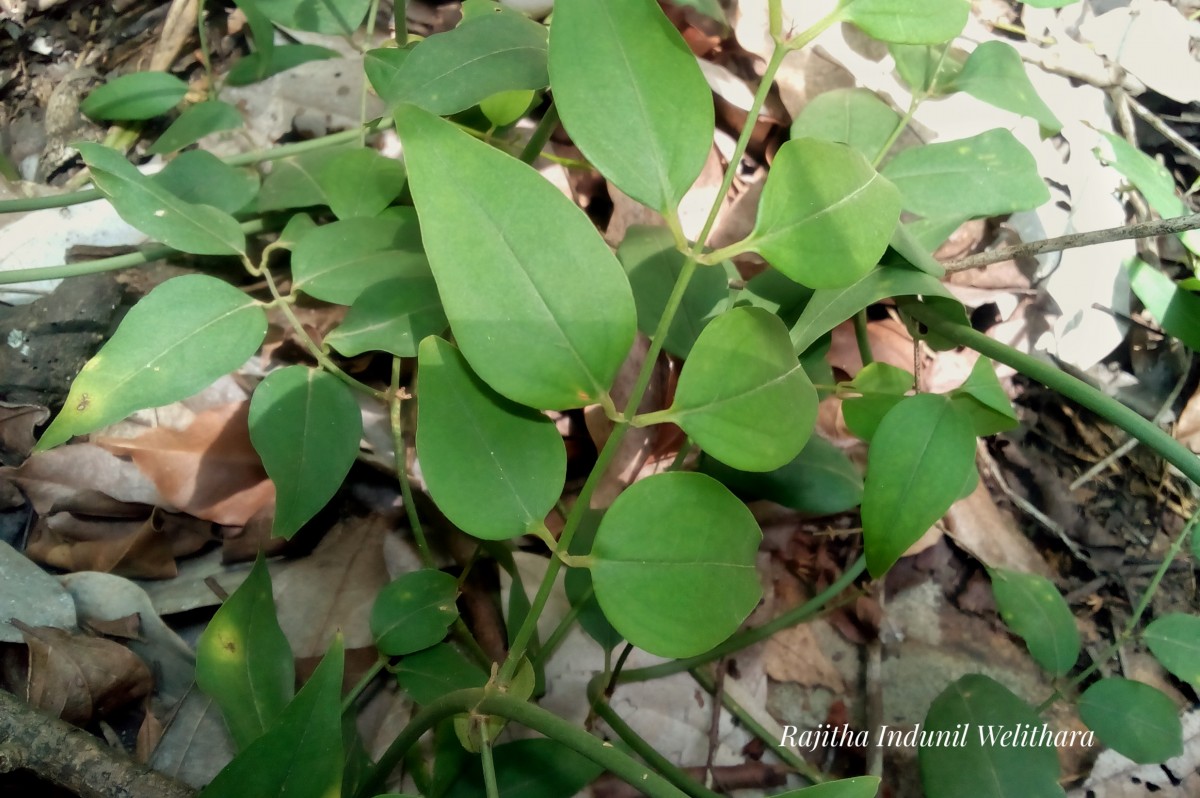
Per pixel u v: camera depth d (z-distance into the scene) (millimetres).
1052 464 578
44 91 583
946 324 419
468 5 438
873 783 263
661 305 434
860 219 294
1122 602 550
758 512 529
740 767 477
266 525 465
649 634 302
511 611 419
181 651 438
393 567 467
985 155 443
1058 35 634
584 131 284
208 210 397
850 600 516
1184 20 634
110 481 460
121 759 361
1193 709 523
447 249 276
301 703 283
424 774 398
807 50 569
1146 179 497
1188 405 563
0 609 424
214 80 584
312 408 382
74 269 447
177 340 365
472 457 303
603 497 495
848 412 424
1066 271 578
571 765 370
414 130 270
